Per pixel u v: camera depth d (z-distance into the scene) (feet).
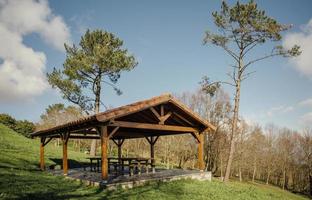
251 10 74.28
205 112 133.08
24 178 46.96
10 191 35.17
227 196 44.32
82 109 107.24
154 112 51.08
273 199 50.26
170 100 52.42
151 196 38.60
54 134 63.52
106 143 43.98
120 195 38.27
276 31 73.15
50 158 83.51
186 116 57.77
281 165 211.41
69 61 100.32
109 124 45.01
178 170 65.10
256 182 190.80
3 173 48.78
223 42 78.33
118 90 107.96
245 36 77.10
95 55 97.81
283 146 213.25
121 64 99.09
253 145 184.85
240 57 79.51
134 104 46.91
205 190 46.37
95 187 43.24
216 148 136.26
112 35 104.78
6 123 155.94
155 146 160.04
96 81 103.55
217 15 77.97
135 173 58.03
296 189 207.10
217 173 167.84
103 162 43.50
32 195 34.45
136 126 48.34
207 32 79.56
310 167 188.55
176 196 39.91
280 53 76.89
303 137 200.13
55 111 196.54
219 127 132.16
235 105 79.77
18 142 99.76
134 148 177.27
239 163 167.02
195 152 140.87
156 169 68.49
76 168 69.87
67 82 99.30
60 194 36.70
